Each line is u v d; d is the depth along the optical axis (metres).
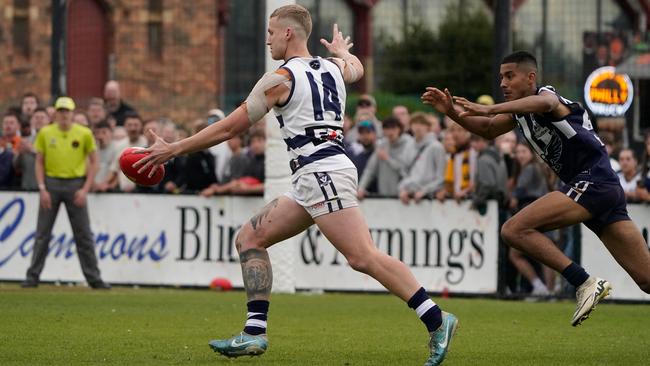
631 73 44.28
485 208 32.72
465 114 18.06
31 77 64.75
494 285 32.78
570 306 29.97
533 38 54.81
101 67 63.25
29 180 36.47
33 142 37.16
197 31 63.75
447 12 60.94
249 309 17.55
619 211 18.94
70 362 17.52
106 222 34.84
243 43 64.62
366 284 33.38
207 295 31.61
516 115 19.19
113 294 31.50
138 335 21.27
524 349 20.03
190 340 20.55
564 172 19.06
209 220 34.25
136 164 16.77
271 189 32.69
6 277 34.97
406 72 60.22
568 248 32.25
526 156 32.50
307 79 16.98
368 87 60.78
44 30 64.88
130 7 63.44
